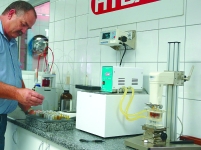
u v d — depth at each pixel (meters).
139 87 1.72
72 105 2.47
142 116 1.53
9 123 2.15
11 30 1.73
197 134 1.50
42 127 1.69
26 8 1.72
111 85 1.59
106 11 2.15
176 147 1.24
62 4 2.74
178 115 1.60
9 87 1.53
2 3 4.09
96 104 1.55
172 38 1.65
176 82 1.37
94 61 2.28
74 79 2.53
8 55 1.77
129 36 1.89
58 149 1.55
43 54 3.03
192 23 1.54
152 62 1.77
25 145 1.92
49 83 2.43
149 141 1.31
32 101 1.55
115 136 1.53
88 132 1.61
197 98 1.51
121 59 2.00
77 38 2.50
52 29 2.92
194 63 1.53
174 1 1.63
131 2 1.92
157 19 1.74
